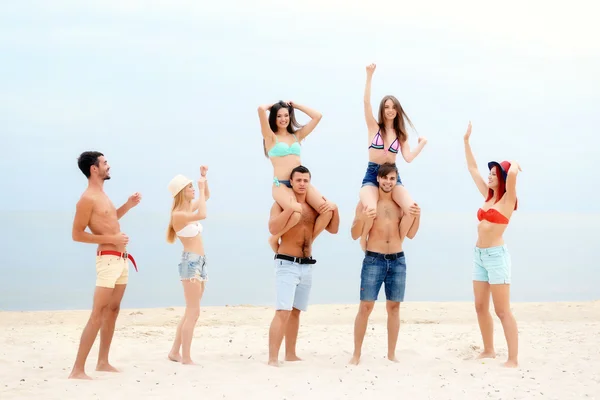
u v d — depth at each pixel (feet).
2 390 21.90
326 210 26.48
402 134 27.81
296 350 29.86
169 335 33.17
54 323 37.09
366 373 24.70
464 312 41.27
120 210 25.27
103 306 23.65
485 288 27.35
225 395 21.48
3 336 32.07
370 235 26.86
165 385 22.71
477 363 26.66
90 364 26.35
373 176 27.45
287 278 26.37
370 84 28.17
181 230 26.20
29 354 28.09
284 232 26.37
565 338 31.53
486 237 26.71
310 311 41.88
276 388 22.39
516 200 26.55
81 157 24.08
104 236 23.47
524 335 32.45
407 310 42.09
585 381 23.25
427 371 25.09
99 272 23.67
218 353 28.89
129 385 22.66
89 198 23.57
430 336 32.91
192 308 26.48
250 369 25.27
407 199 26.18
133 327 35.63
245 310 42.34
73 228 23.47
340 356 28.37
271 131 27.25
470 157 28.58
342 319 39.22
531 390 22.12
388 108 27.53
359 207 26.66
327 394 21.72
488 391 22.04
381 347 30.40
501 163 27.07
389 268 26.76
